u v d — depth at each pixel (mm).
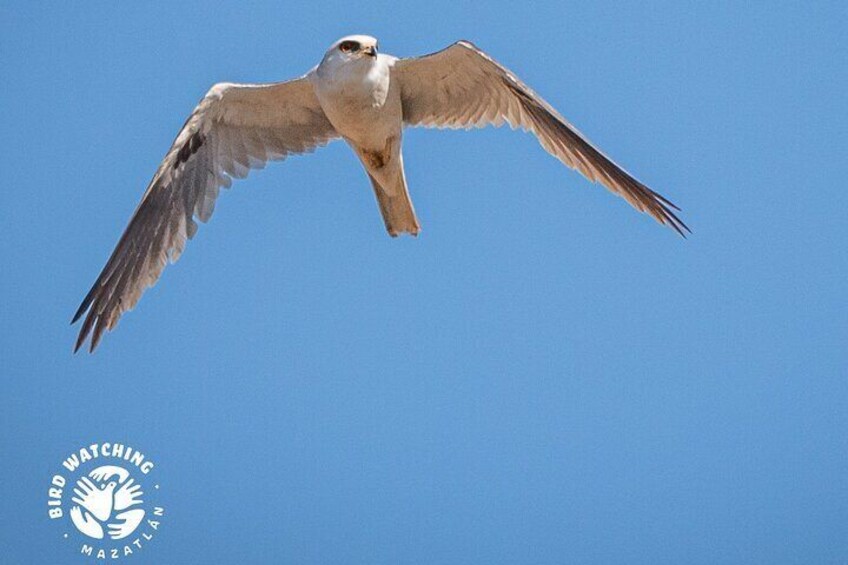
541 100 10797
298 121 11844
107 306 10898
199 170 11633
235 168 11805
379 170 11445
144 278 11203
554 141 11125
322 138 11992
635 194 10398
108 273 10922
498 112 11445
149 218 11250
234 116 11656
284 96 11508
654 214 10320
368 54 10672
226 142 11773
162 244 11336
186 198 11523
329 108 10953
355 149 11352
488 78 11180
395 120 11164
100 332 10836
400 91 11359
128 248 11070
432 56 11000
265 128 11844
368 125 11031
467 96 11438
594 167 10758
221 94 11422
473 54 10906
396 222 11781
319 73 10953
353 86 10719
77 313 10633
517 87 10945
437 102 11516
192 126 11391
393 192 11570
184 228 11477
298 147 12000
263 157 11906
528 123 11305
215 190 11688
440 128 11688
